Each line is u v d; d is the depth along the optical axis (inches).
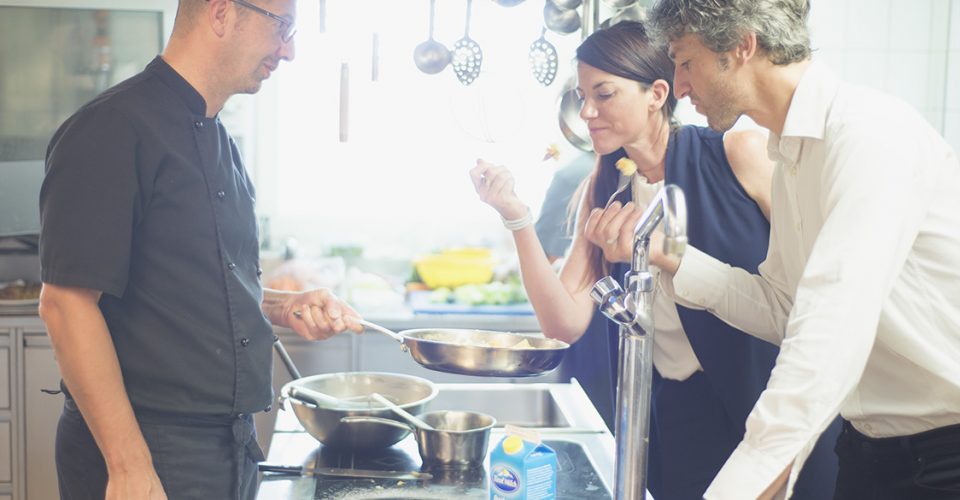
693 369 81.7
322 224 165.6
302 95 162.2
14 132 130.9
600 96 79.9
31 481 130.3
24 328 128.8
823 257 51.8
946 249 55.7
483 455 66.1
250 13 64.9
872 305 50.4
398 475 63.3
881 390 60.8
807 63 58.7
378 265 161.6
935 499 59.8
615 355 93.1
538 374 69.4
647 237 50.7
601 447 70.8
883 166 52.4
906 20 145.3
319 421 66.3
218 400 67.4
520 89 118.1
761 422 49.9
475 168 82.4
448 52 96.0
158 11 131.7
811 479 81.7
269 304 78.4
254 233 72.5
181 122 65.5
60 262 60.2
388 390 76.2
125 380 65.5
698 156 80.7
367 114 162.1
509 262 159.5
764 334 69.6
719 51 58.0
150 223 64.6
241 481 70.0
